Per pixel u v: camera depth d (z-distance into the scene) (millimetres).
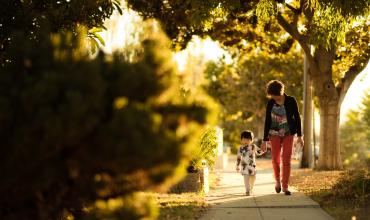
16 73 7441
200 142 16734
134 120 6770
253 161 16844
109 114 7309
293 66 63000
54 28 13227
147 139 6758
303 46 27562
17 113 6879
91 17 13922
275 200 15109
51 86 6738
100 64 7629
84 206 8102
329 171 25344
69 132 6656
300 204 14203
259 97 71062
